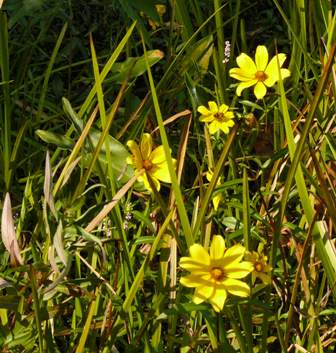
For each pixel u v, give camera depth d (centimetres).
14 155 92
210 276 58
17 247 65
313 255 82
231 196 84
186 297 72
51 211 67
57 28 143
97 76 71
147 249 86
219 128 88
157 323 73
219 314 67
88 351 75
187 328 74
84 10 145
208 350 81
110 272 83
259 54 88
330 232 82
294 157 65
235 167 91
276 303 78
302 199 70
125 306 69
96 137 78
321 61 97
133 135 90
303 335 79
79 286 71
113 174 79
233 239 87
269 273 67
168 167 64
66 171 72
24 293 73
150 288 91
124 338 86
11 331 69
